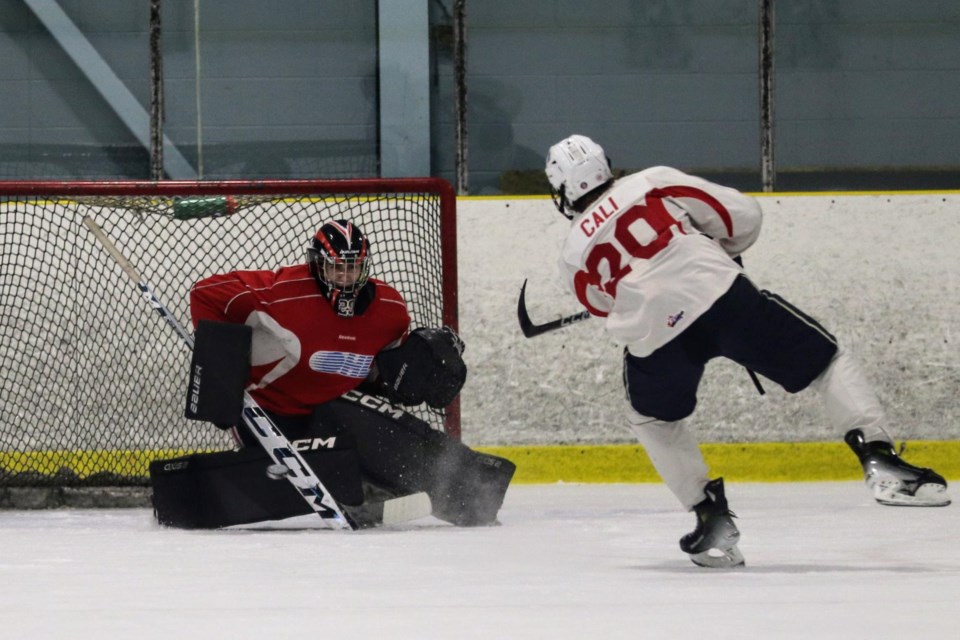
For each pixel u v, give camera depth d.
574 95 26.34
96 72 26.28
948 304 22.97
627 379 11.85
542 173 26.41
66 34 26.25
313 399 16.62
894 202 23.06
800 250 23.11
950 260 22.98
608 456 22.81
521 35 26.30
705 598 9.74
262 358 16.52
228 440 22.06
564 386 22.84
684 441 11.78
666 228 11.69
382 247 22.03
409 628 8.44
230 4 26.34
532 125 26.36
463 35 26.06
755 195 23.20
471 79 26.33
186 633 8.30
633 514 17.62
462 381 16.59
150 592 10.44
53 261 22.08
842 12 26.25
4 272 22.06
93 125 26.34
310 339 16.41
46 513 18.88
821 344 11.35
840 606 9.21
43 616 9.15
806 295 23.08
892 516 16.95
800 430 22.80
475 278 22.97
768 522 16.33
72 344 22.09
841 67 26.28
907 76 26.33
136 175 26.42
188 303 22.16
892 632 8.07
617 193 11.90
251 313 16.31
